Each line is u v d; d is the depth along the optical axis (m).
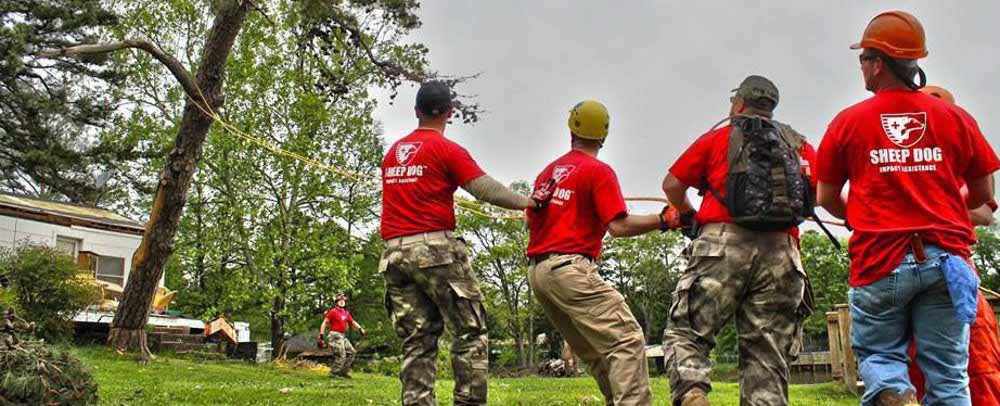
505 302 58.91
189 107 18.03
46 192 31.75
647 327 65.12
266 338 46.50
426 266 5.22
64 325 17.78
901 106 3.86
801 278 4.65
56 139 25.81
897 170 3.79
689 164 4.76
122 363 16.08
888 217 3.80
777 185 4.50
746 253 4.59
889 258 3.78
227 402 9.73
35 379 5.96
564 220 5.27
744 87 4.80
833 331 12.95
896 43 3.89
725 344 46.56
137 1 33.72
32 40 18.16
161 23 33.53
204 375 14.86
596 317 5.17
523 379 18.95
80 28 23.73
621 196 5.24
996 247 59.69
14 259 17.97
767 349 4.64
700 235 4.73
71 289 17.98
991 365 4.80
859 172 3.91
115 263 26.61
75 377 6.35
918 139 3.80
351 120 35.19
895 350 3.91
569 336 5.46
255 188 35.06
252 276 35.19
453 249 5.29
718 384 15.21
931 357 3.81
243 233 35.41
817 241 56.72
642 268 64.12
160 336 22.69
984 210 4.23
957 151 3.81
